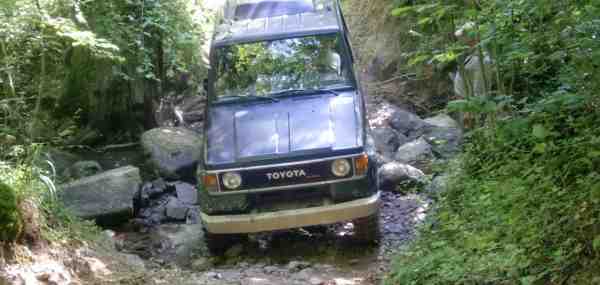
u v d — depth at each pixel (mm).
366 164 7090
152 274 6422
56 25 8203
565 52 5176
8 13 8047
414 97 12164
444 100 11867
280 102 7770
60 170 10031
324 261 7383
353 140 7117
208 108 7891
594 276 3932
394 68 12750
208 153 7293
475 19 5895
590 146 5086
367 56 13297
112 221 8898
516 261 4418
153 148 10430
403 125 10867
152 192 9695
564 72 5402
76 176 9938
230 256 7770
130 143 11531
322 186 7094
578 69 5051
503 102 5355
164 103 12164
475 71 7609
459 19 6426
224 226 7172
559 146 5535
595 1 4832
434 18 6305
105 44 8383
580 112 5672
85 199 8836
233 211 7152
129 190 9023
